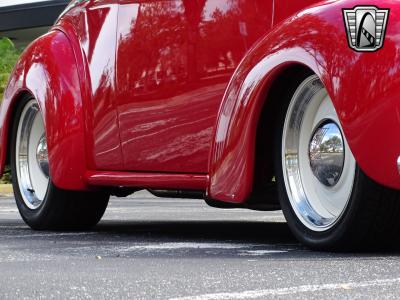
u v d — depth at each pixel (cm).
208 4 586
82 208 730
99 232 720
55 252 545
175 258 502
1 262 487
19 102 761
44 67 718
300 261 475
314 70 498
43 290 380
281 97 544
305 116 535
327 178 522
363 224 499
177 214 967
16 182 769
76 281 406
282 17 543
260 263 469
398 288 375
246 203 573
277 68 522
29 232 727
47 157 742
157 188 634
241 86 545
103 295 366
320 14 505
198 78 591
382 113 472
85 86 693
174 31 610
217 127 565
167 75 614
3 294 371
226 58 573
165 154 620
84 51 697
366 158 480
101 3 682
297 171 540
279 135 545
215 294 364
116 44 661
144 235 681
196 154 595
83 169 696
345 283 393
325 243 517
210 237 655
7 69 2198
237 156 548
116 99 660
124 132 655
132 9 648
